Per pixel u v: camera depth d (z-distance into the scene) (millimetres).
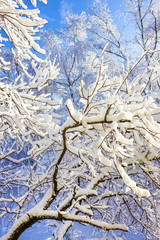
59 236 4004
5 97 2332
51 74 3340
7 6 2113
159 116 2564
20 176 5098
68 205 3525
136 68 8398
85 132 2367
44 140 3213
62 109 8922
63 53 10430
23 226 3105
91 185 3729
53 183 3367
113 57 11344
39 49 2025
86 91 1956
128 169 4137
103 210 4758
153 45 9570
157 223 4547
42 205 3359
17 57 2590
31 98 3078
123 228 2904
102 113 1808
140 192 1422
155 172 3604
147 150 3162
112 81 2119
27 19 1898
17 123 2400
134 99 2355
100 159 1599
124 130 1802
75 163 3609
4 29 2170
